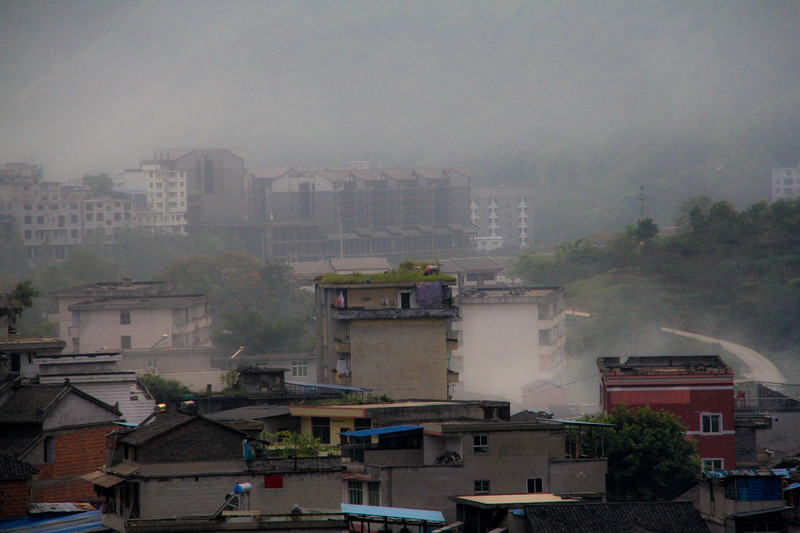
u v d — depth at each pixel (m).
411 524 84.62
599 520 88.38
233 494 82.56
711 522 98.88
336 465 92.06
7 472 99.25
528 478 105.81
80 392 120.31
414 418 117.62
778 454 158.00
